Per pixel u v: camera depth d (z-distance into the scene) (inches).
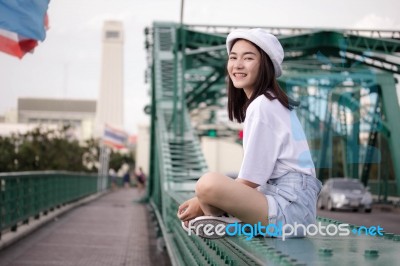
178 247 263.4
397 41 628.1
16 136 1230.3
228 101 126.3
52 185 677.3
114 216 700.7
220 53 844.0
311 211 109.1
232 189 103.8
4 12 310.2
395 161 799.1
